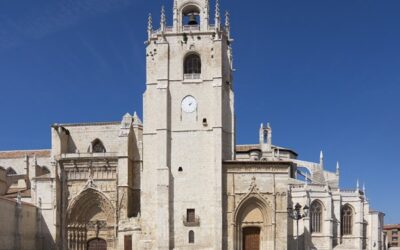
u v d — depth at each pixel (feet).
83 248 296.30
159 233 262.88
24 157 368.27
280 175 265.54
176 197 268.00
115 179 294.25
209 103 274.77
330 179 408.87
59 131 308.40
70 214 295.28
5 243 251.39
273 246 259.60
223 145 272.51
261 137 386.73
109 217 293.84
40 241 289.12
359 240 368.68
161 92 274.98
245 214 266.77
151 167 276.00
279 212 262.88
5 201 252.62
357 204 373.40
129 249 275.80
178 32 281.13
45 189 295.07
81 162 297.33
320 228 354.13
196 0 283.79
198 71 280.92
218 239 257.96
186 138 272.72
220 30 281.33
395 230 632.79
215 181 263.49
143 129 280.10
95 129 326.03
